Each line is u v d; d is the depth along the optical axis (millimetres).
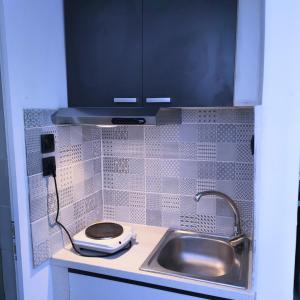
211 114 1657
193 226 1776
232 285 1231
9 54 1173
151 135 1784
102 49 1453
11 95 1188
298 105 777
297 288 833
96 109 1426
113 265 1399
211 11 1276
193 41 1312
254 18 1221
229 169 1662
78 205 1666
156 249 1569
